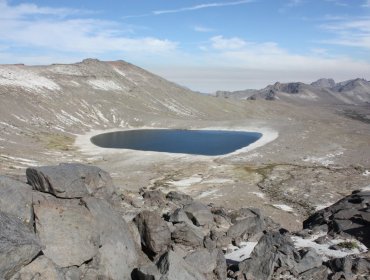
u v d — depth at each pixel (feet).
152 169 446.19
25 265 54.60
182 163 485.15
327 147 586.04
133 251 74.74
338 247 109.70
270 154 540.11
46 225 63.41
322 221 141.18
